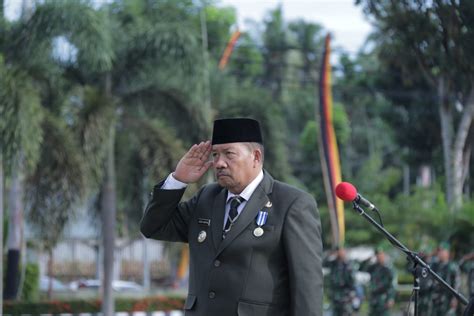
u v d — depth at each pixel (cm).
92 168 4181
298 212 1308
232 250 1304
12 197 4772
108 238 4509
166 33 4488
